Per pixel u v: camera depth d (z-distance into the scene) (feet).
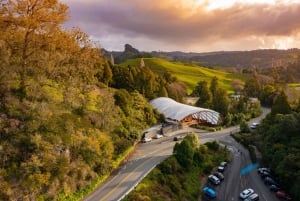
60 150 189.26
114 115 275.39
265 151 291.58
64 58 257.14
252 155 308.19
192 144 276.21
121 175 224.74
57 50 253.44
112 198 190.49
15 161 175.32
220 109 462.60
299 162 239.30
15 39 228.43
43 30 234.58
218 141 343.05
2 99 206.80
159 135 332.39
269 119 349.82
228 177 272.31
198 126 393.09
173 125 363.35
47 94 235.81
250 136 351.05
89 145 204.64
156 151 281.95
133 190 199.62
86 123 229.86
